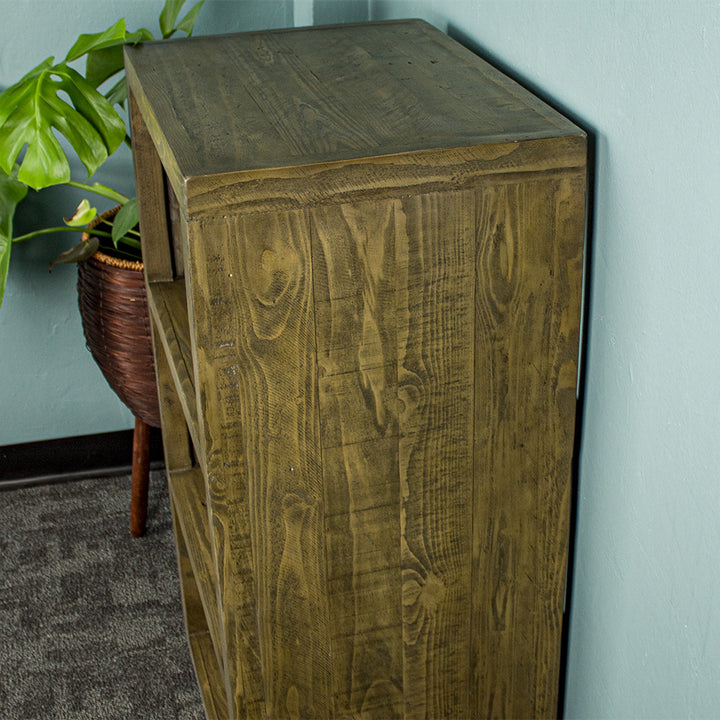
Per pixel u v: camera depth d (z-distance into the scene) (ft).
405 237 2.81
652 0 2.64
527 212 2.88
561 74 3.21
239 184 2.62
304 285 2.80
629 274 2.99
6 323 6.31
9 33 5.61
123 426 6.86
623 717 3.52
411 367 3.01
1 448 6.71
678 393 2.83
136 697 5.09
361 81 3.42
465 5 3.96
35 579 5.91
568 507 3.41
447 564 3.40
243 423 2.95
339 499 3.17
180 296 4.25
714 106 2.46
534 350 3.10
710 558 2.81
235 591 3.22
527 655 3.67
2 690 5.14
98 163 4.59
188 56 3.79
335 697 3.53
